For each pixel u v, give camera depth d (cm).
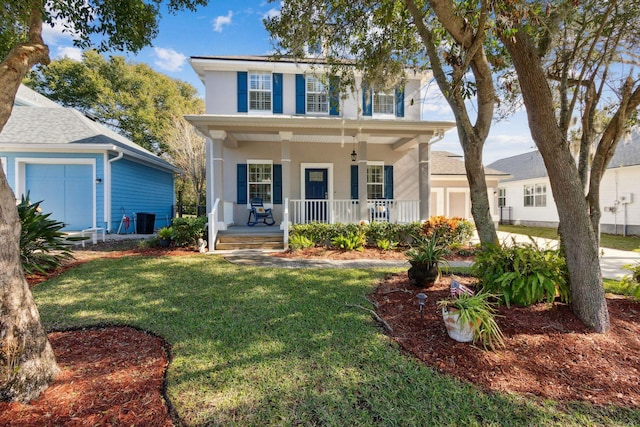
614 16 407
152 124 2161
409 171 1189
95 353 283
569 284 355
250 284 505
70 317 364
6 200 212
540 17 362
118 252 789
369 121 891
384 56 548
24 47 267
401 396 225
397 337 313
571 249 335
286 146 905
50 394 219
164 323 349
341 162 1149
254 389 231
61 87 1991
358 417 205
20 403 206
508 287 364
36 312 228
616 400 221
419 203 980
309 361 270
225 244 860
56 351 284
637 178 1287
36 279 523
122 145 1202
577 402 219
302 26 504
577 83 410
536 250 392
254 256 767
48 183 1048
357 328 335
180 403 215
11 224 215
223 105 1067
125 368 259
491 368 257
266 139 1092
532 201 1841
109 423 195
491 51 489
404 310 379
